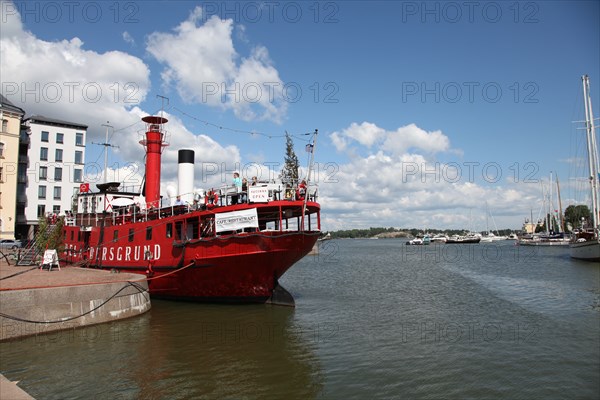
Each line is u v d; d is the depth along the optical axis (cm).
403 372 1514
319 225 2542
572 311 2584
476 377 1464
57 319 1880
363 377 1458
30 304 1803
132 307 2217
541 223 15262
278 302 2556
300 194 2506
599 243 5825
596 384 1405
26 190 7031
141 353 1647
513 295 3244
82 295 1977
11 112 6412
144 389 1312
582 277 4319
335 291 3494
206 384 1362
